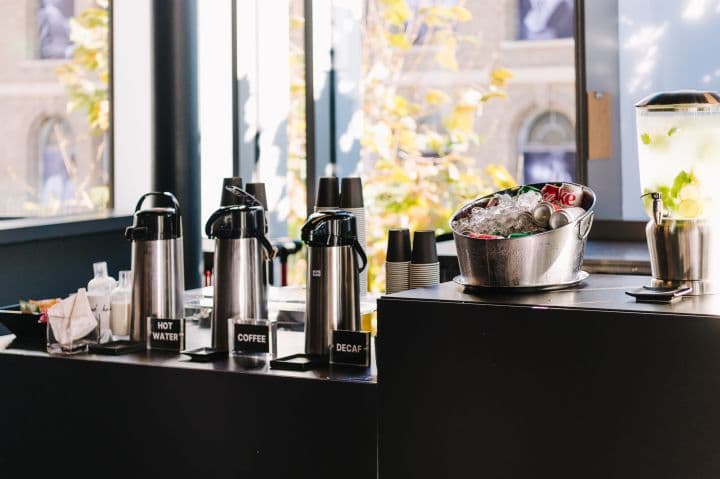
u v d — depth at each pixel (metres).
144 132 4.75
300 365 2.09
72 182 4.97
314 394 2.01
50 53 5.03
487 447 1.81
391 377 1.89
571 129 4.83
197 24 3.78
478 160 4.95
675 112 1.84
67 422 2.30
